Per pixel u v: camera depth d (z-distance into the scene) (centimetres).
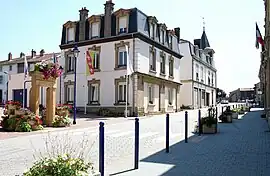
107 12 3044
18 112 1551
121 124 1944
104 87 2984
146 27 3048
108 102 2945
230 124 1927
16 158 850
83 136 1306
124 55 2914
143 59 2947
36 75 1644
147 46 3034
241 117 2564
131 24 2898
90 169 455
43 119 1775
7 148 1016
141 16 2980
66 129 1630
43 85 1702
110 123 2014
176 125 1855
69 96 3228
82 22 3197
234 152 934
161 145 1082
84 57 3134
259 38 2250
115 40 2959
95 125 1856
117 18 2981
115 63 2934
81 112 3089
